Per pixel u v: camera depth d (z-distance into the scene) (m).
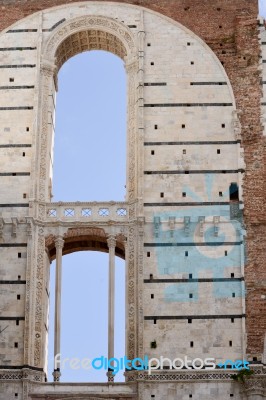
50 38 61.03
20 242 55.47
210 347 52.97
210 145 57.81
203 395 51.91
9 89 59.53
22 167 57.44
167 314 53.75
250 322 53.47
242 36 60.59
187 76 59.66
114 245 55.62
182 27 61.12
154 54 60.41
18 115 58.84
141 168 57.00
